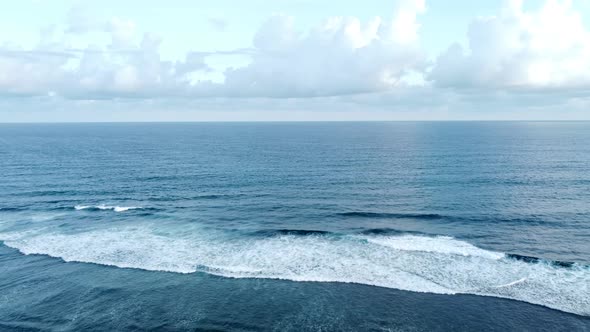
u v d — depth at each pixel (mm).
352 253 25672
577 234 29500
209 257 25438
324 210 37156
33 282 22469
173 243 28094
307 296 20422
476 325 17844
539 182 48438
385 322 18141
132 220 33812
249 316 18781
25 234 30156
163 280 22469
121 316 18969
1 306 19984
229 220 34000
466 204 38469
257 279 22344
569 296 19906
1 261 25203
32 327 18156
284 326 17922
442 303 19562
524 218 33531
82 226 32125
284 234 29672
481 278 21922
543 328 17484
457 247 26500
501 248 26781
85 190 46719
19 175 57125
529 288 20766
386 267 23500
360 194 43875
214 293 20938
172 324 18250
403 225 32125
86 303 20203
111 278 22812
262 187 48438
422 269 23141
